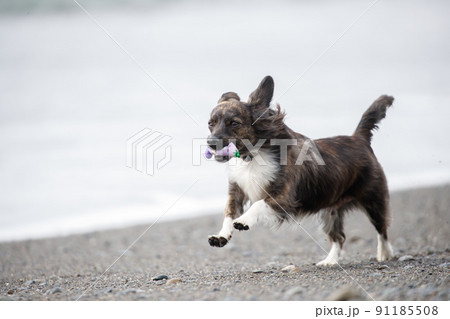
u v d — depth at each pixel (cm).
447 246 903
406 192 1315
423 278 573
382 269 668
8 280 769
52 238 1131
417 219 1102
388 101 811
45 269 869
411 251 871
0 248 1051
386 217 783
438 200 1227
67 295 591
